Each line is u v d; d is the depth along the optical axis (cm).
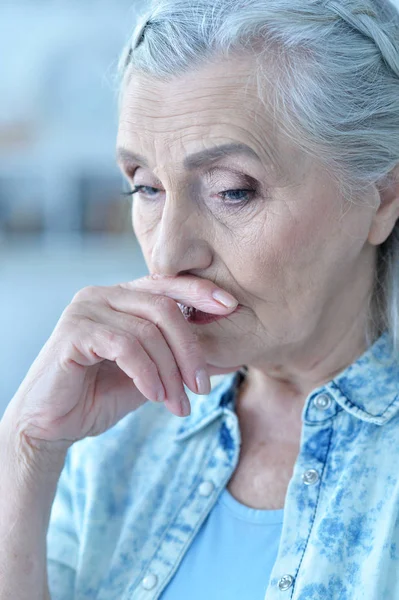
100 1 201
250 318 88
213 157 80
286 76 79
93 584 99
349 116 82
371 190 87
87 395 96
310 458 91
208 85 79
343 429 91
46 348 93
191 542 94
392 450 88
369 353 95
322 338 94
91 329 89
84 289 93
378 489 86
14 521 95
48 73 205
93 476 104
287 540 86
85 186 213
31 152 210
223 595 88
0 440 96
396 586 80
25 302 221
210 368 96
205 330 90
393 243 94
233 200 83
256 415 102
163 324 87
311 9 80
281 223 82
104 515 102
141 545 98
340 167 83
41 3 200
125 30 201
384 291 96
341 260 87
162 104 81
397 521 83
